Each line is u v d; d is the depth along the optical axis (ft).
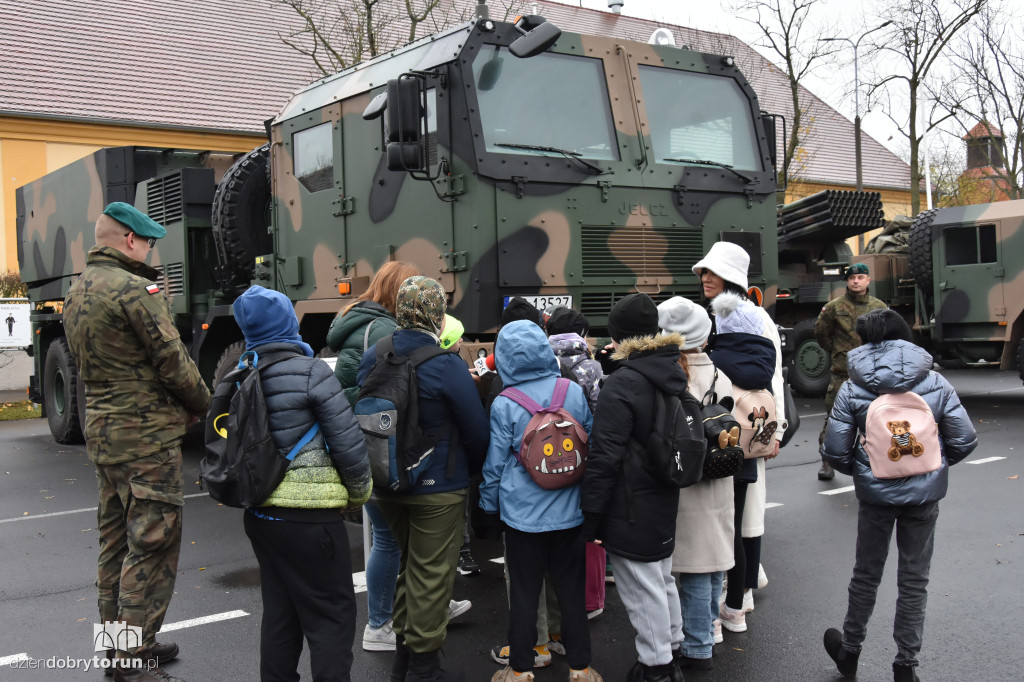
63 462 34.32
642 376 12.21
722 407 13.28
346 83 24.95
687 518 13.51
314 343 26.32
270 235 29.55
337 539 11.60
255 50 87.30
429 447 12.57
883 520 12.80
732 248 15.24
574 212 22.00
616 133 23.06
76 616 17.03
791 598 16.85
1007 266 40.81
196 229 31.22
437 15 58.80
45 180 40.27
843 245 48.39
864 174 114.73
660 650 12.42
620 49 23.70
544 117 22.08
